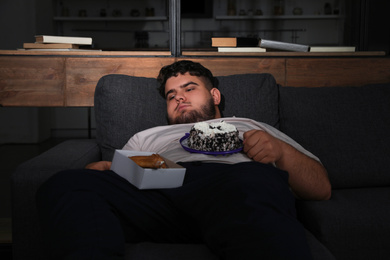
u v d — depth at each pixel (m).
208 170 1.14
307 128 1.56
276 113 1.63
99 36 6.48
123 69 1.95
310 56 1.98
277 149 1.19
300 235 0.83
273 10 6.44
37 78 1.93
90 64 1.94
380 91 1.65
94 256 0.77
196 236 1.05
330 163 1.49
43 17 5.79
